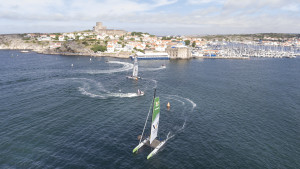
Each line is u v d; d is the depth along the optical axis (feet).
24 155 134.62
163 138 161.79
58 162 128.67
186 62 644.69
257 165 130.11
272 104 248.32
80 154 138.00
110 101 247.29
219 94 286.87
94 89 297.74
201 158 137.08
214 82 361.71
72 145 148.36
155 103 141.90
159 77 400.06
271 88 326.85
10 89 288.30
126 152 142.31
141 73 442.50
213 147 150.30
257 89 318.86
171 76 411.75
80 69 463.83
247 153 143.23
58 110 214.07
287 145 154.71
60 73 409.28
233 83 357.00
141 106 232.94
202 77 404.77
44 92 276.21
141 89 305.53
